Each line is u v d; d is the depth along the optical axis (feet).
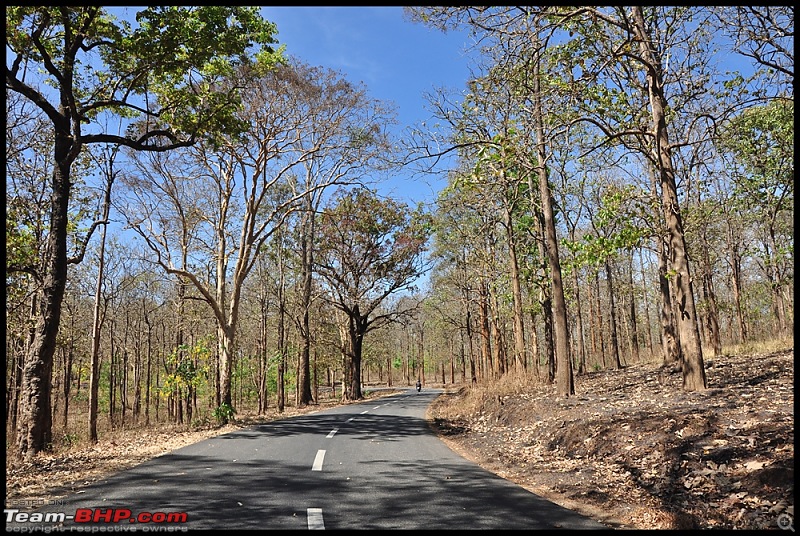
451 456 35.45
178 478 27.09
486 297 105.29
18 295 53.98
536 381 71.41
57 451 43.39
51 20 40.60
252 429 54.60
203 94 50.06
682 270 43.32
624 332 154.30
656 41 43.11
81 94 49.44
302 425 58.29
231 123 50.93
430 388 205.46
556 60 40.52
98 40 44.68
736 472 22.53
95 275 88.28
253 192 72.43
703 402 36.29
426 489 24.80
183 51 46.24
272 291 107.34
